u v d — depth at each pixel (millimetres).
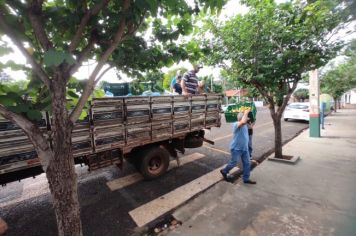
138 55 2240
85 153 3625
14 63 1746
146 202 3877
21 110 1566
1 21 1390
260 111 27500
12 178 3305
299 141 8383
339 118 16625
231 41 5000
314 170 5121
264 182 4504
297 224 3014
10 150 2924
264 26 4562
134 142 4270
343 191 3984
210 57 5438
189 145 5730
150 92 5121
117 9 1801
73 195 1794
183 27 2238
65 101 1676
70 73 1670
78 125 3480
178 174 5160
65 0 1700
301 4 4504
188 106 5273
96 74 1780
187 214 3404
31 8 1474
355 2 1817
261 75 4715
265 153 6895
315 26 4398
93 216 3479
